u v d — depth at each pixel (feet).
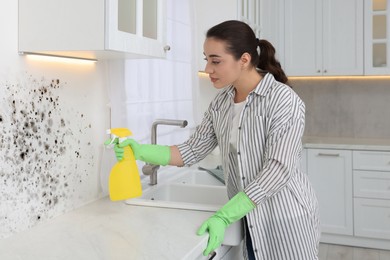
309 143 12.51
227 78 5.01
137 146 5.52
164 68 8.25
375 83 13.53
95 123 6.10
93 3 4.51
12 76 4.57
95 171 6.14
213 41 4.89
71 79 5.55
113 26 4.55
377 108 13.56
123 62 6.64
